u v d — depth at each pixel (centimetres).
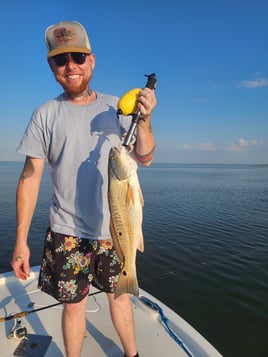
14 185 3170
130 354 245
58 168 231
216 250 967
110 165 196
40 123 233
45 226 1254
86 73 224
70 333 234
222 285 699
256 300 629
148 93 183
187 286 694
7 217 1406
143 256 901
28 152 239
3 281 382
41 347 268
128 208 195
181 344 265
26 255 242
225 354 463
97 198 229
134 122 191
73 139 225
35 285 379
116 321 242
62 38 213
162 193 2694
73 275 232
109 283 237
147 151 209
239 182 4547
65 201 233
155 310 316
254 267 815
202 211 1703
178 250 962
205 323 546
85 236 233
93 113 229
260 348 477
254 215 1594
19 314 303
